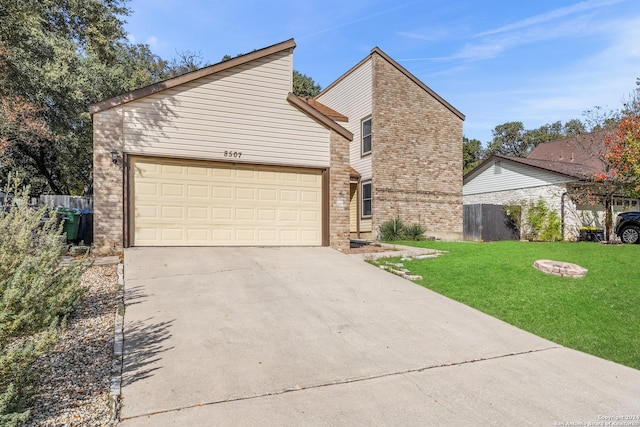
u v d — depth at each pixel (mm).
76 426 3066
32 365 3949
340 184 11977
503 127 48469
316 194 11789
